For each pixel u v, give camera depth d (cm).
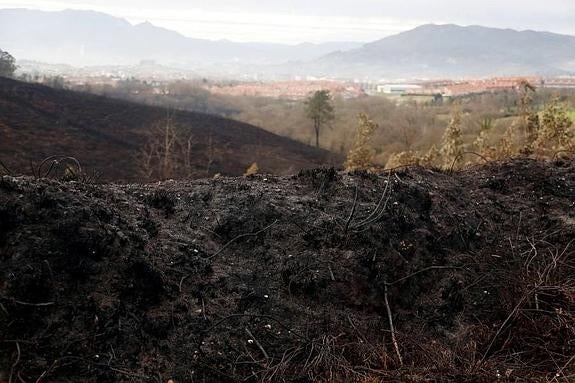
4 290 262
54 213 297
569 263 394
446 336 342
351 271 357
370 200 419
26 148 2392
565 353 320
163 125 3284
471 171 537
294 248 367
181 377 279
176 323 299
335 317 335
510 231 436
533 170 520
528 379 293
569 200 473
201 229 373
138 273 302
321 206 406
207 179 452
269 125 4494
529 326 340
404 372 296
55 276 278
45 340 261
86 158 2375
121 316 283
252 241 370
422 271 375
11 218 286
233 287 331
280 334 315
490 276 382
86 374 260
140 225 348
